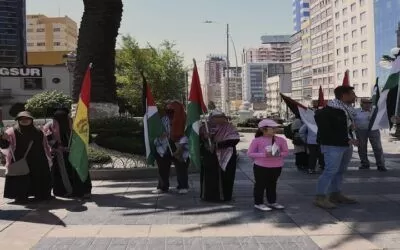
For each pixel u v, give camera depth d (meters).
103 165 12.56
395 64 10.13
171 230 7.07
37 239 6.69
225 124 8.99
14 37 81.00
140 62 50.09
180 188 9.94
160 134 9.98
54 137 9.53
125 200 9.32
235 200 9.12
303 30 160.62
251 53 180.88
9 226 7.39
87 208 8.64
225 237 6.67
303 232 6.86
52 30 126.19
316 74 150.12
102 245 6.38
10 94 60.31
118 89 49.75
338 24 133.25
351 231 6.87
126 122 16.39
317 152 12.40
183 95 55.38
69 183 9.52
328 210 8.16
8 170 9.12
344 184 10.68
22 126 9.20
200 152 9.02
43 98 25.34
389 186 10.40
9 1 81.25
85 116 9.35
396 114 9.91
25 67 60.91
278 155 8.15
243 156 17.02
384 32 109.25
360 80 121.50
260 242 6.42
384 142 22.64
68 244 6.44
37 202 9.22
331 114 8.16
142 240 6.59
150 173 12.10
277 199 9.16
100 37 17.38
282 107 95.75
